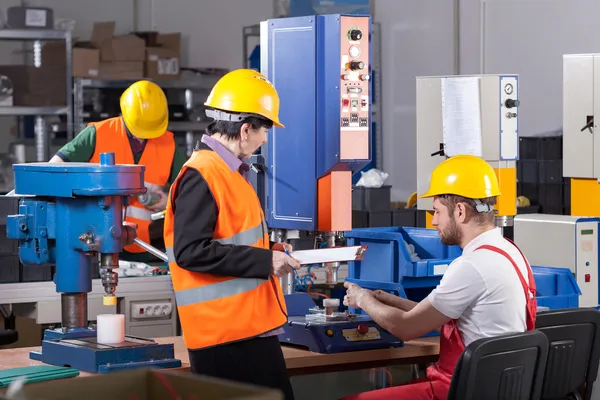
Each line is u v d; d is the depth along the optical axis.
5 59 7.44
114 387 1.42
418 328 3.10
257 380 2.77
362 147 3.22
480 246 3.10
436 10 7.89
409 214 5.63
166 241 2.81
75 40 7.70
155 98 4.80
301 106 3.28
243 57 8.07
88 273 3.02
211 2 8.06
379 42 8.24
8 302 4.20
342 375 5.95
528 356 2.92
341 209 3.26
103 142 4.75
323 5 8.05
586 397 3.38
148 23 7.93
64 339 3.00
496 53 7.55
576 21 6.98
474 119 4.47
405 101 8.16
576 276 4.34
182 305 2.78
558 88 7.14
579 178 4.80
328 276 3.24
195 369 2.79
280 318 2.83
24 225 3.02
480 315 3.04
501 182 4.45
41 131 7.14
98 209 2.92
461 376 2.78
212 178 2.71
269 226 3.42
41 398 1.32
